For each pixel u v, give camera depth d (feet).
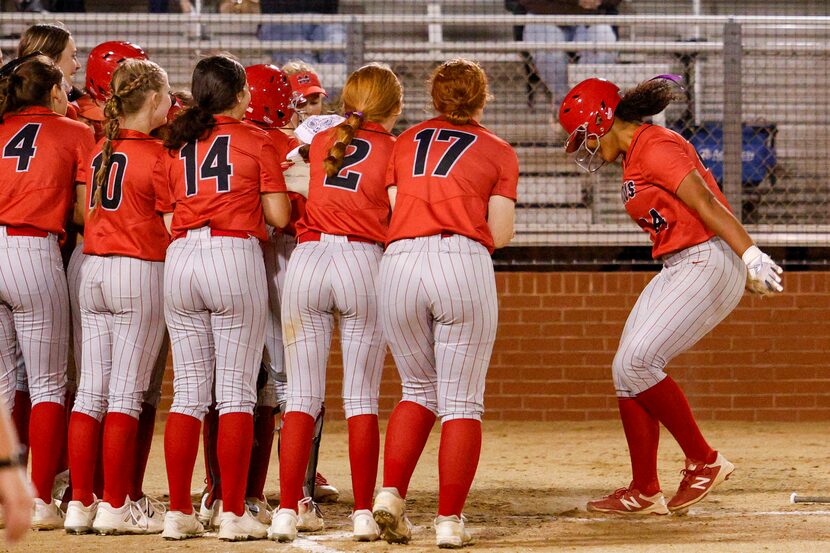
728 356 103.86
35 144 56.95
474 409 51.44
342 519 61.26
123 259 55.06
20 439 61.98
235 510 53.36
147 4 132.05
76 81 116.47
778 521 58.80
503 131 114.01
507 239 52.08
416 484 74.38
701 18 108.27
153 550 50.75
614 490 71.46
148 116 56.44
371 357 53.26
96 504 57.16
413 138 52.39
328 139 53.88
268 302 58.39
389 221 54.60
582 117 58.95
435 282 49.75
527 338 103.65
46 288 56.75
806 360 103.96
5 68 58.95
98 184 54.80
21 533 21.56
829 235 106.32
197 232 53.16
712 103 112.27
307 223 53.62
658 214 58.95
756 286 54.60
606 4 117.70
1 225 56.44
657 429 60.59
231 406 53.47
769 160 110.73
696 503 65.21
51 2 122.93
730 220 55.67
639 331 58.95
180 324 54.03
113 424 54.90
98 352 56.29
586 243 106.22
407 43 116.88
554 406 103.65
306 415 53.06
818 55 112.27
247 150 53.47
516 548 50.80
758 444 91.81
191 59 115.75
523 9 118.62
